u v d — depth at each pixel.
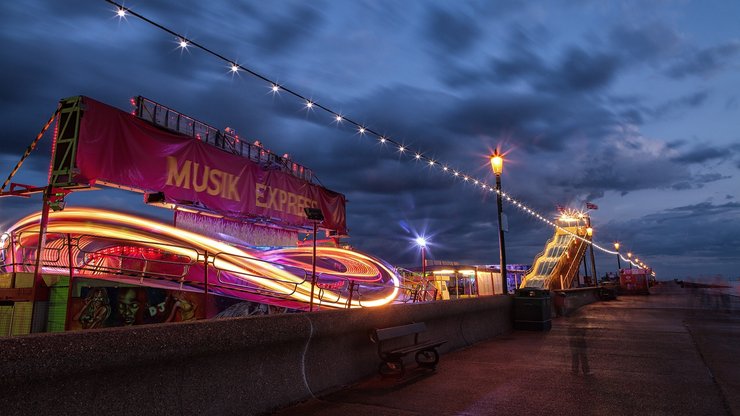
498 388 6.94
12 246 9.62
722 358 9.42
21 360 3.26
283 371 6.04
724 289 60.88
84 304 8.59
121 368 4.01
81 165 8.16
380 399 6.32
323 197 16.33
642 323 16.94
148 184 9.49
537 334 14.02
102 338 3.86
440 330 10.45
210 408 4.91
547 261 56.38
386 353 7.66
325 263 15.16
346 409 5.82
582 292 29.62
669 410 5.72
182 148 10.45
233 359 5.31
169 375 4.53
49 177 8.30
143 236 10.47
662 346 11.10
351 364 7.42
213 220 11.93
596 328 15.47
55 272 9.42
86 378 3.77
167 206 10.38
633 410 5.73
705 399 6.23
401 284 17.48
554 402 6.12
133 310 9.16
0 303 8.88
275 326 5.86
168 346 4.43
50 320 8.62
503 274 15.95
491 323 13.62
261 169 13.20
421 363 8.54
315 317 6.61
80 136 8.18
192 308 10.05
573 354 10.12
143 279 9.84
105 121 8.66
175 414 4.51
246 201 12.42
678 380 7.40
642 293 51.06
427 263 28.81
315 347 6.71
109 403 3.93
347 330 7.27
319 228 15.83
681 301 33.84
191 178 10.64
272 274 12.52
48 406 3.47
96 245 9.96
